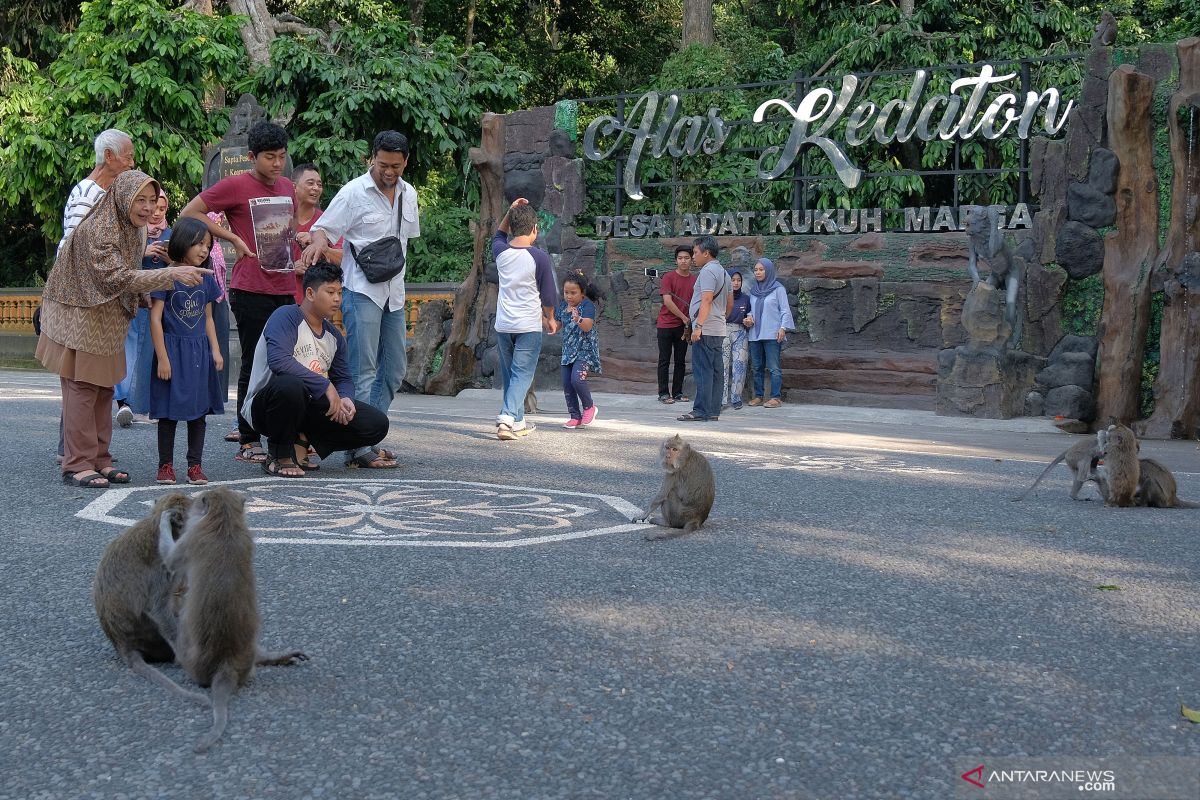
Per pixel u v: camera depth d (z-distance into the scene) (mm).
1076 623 4574
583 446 9953
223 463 8508
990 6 22828
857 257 15414
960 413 13539
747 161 22266
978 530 6469
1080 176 13758
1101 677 3914
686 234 16953
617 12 34375
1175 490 7453
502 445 9906
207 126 22641
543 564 5445
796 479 8273
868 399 14922
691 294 15156
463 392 16562
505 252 10289
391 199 8547
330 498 7137
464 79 23156
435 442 9969
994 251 13555
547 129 17297
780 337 14820
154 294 7340
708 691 3719
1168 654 4188
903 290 15047
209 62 22062
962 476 8625
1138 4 23656
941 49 22156
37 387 15633
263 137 8172
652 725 3426
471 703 3582
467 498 7250
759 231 17812
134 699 3580
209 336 8609
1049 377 13438
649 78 34250
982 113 15422
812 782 3051
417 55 22656
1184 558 5816
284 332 7809
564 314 11805
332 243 8328
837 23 24219
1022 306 13844
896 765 3164
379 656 4020
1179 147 12703
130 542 3809
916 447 10656
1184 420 12391
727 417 13430
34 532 5965
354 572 5215
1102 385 13102
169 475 7543
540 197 17312
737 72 24391
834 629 4434
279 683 3732
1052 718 3525
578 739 3314
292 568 5270
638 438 10719
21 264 30391
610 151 17453
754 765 3150
